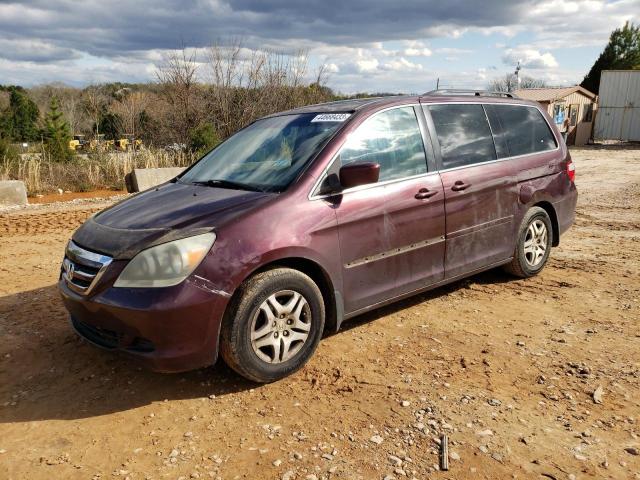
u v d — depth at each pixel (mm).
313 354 3725
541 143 5570
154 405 3312
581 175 15898
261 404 3291
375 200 3939
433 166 4426
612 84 30547
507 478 2596
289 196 3586
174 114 19453
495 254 5020
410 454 2785
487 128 5012
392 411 3182
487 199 4805
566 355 3873
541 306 4852
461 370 3670
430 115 4570
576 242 7324
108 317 3219
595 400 3264
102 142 20641
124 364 3846
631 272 5828
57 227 8664
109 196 12664
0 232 8266
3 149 13922
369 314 4699
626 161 20203
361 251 3877
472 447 2830
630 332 4250
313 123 4289
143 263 3162
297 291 3533
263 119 4961
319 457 2768
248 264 3273
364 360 3834
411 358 3855
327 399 3332
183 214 3490
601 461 2715
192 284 3135
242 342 3305
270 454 2803
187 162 16094
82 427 3096
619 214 9484
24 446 2922
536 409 3184
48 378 3674
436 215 4352
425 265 4355
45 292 5387
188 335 3152
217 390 3469
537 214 5406
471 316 4633
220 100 19141
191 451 2850
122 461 2779
